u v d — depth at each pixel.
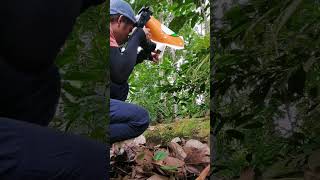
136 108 1.80
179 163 1.84
